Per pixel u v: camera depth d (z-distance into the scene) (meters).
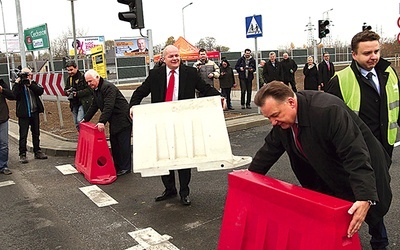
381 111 3.46
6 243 4.42
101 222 4.88
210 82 11.72
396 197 5.12
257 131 10.59
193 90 5.27
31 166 8.04
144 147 4.59
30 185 6.70
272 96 2.55
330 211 2.18
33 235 4.59
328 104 2.56
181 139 4.64
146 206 5.36
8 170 7.53
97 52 15.64
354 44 3.44
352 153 2.44
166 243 4.18
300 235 2.38
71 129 11.90
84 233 4.57
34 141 8.67
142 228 4.61
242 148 8.73
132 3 9.22
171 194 5.61
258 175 2.89
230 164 4.45
